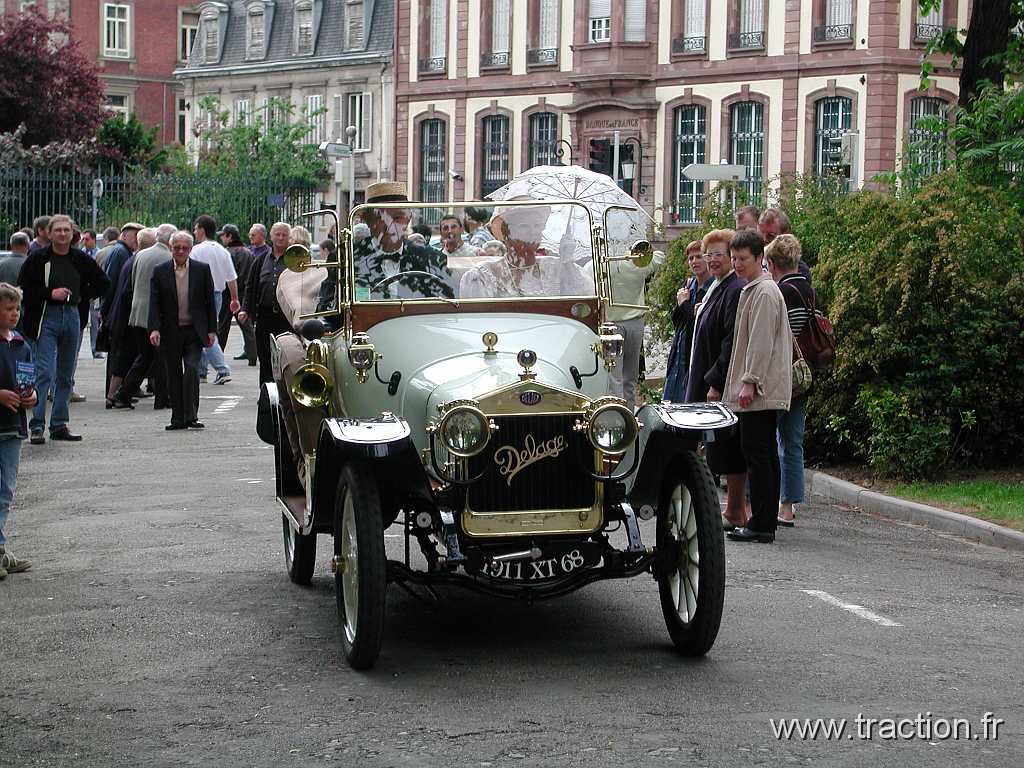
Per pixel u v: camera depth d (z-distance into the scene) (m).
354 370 8.25
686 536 7.76
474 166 55.91
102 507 12.28
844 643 7.98
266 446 15.87
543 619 8.55
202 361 22.17
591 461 7.54
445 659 7.67
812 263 15.74
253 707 6.87
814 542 10.88
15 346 9.70
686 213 49.88
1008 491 12.77
